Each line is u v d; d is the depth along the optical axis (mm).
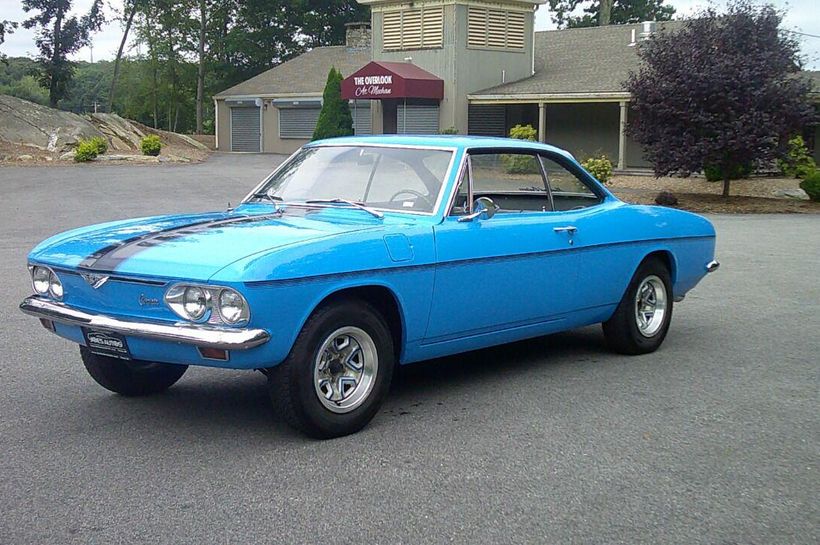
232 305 4625
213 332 4613
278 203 6297
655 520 4156
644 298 7418
